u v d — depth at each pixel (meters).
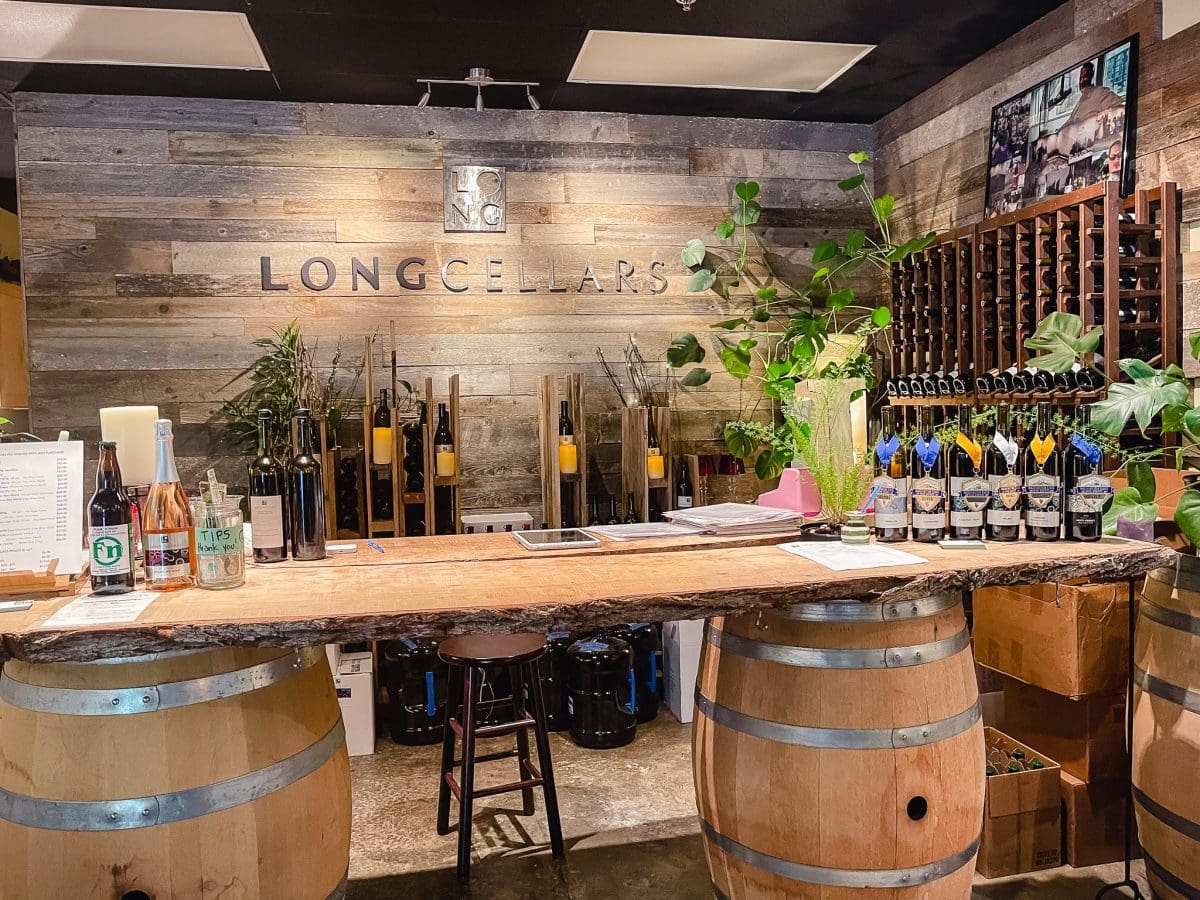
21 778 1.71
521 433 4.60
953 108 4.28
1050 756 2.89
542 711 2.88
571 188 4.63
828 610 1.99
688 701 4.06
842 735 1.96
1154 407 2.20
